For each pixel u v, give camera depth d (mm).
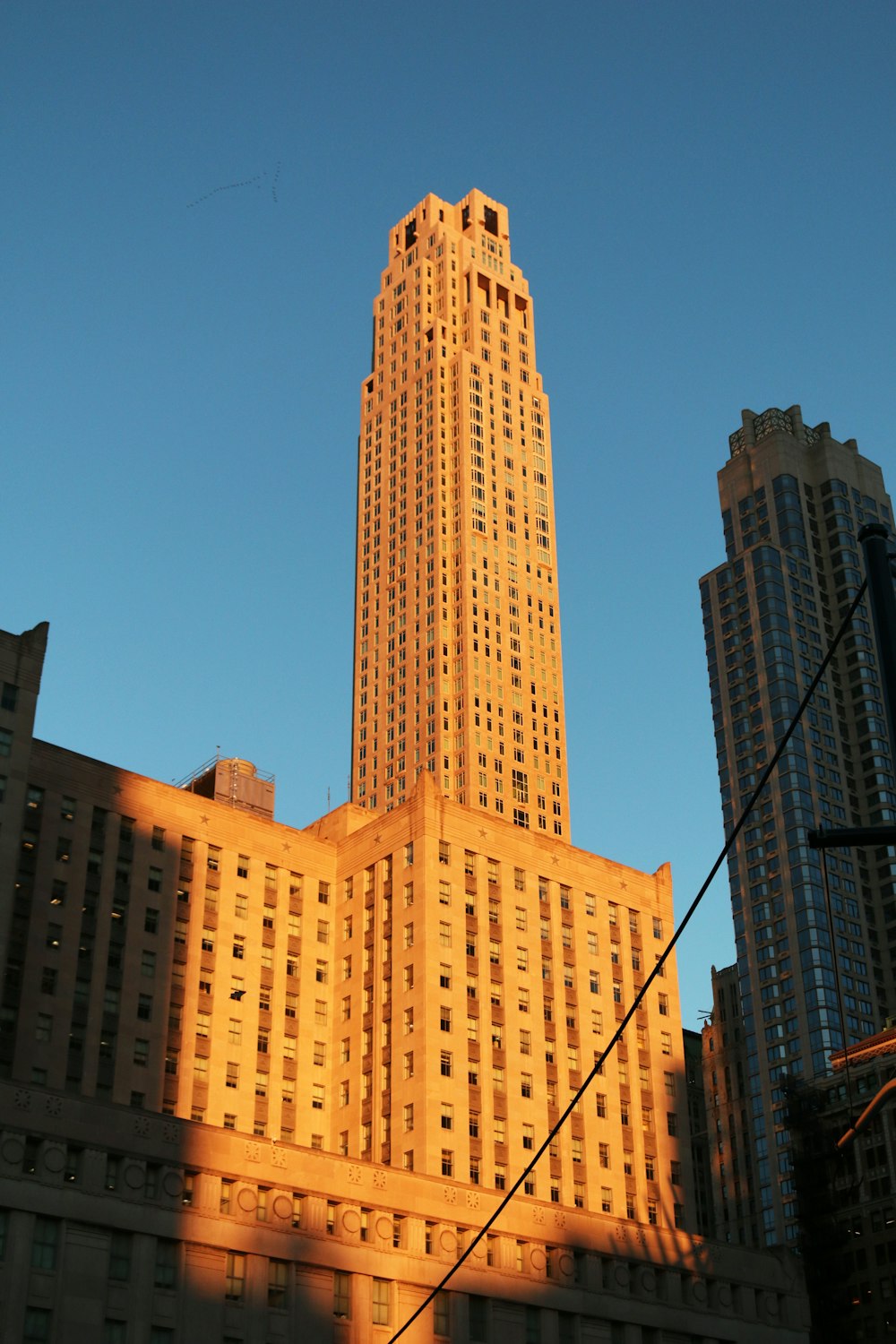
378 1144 121000
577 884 142250
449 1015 124875
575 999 135500
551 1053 130750
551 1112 127750
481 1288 103625
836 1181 187000
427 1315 100188
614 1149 130500
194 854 127062
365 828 137500
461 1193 106688
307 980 130250
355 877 135625
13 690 114812
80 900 117625
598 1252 111875
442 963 126750
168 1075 116562
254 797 145500
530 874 138625
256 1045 123500
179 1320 89125
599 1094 132375
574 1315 107688
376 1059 125000
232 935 126375
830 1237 180125
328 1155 101312
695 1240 119062
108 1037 114438
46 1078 109500
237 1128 118750
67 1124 90062
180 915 123500
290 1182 98375
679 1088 139125
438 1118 119375
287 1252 95562
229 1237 93500
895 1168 181125
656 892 149375
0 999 109312
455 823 134625
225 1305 91562
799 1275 124312
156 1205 91375
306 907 133500
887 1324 172625
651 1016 141250
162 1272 90188
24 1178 86750
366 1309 97562
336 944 133875
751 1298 119812
